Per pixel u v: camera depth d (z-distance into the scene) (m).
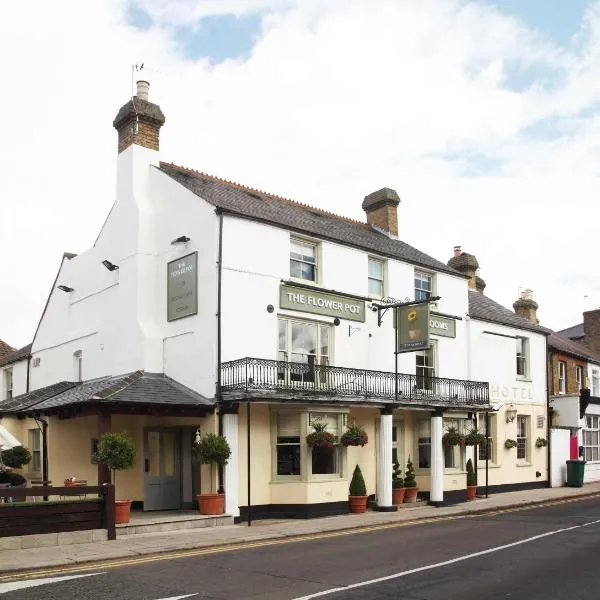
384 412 20.00
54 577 10.34
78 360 22.48
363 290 21.19
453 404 21.86
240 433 17.38
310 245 20.06
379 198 27.11
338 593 8.88
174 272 18.88
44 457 19.81
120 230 20.41
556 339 32.41
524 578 9.73
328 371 19.05
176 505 18.56
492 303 28.98
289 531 15.27
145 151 20.36
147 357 18.70
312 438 17.86
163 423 18.62
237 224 18.05
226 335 17.41
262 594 8.89
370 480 20.64
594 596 8.62
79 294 22.44
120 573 10.57
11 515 12.96
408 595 8.72
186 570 10.76
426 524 16.97
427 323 19.91
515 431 26.53
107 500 14.10
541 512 19.31
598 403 31.50
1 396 28.53
